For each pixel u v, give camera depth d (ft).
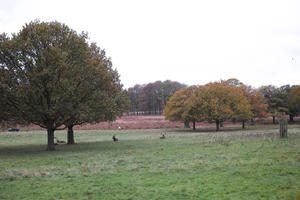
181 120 194.18
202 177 33.99
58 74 68.33
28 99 66.28
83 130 195.83
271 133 105.81
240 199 24.86
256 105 197.98
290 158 43.34
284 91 244.22
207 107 163.94
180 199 25.76
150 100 400.26
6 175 38.93
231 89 174.09
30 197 28.04
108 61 93.66
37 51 69.15
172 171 38.45
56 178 36.45
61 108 66.85
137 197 26.89
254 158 45.44
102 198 26.96
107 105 77.05
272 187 28.02
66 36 74.43
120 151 66.90
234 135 104.73
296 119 261.85
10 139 130.62
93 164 47.09
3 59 67.26
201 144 74.54
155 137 119.55
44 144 101.40
